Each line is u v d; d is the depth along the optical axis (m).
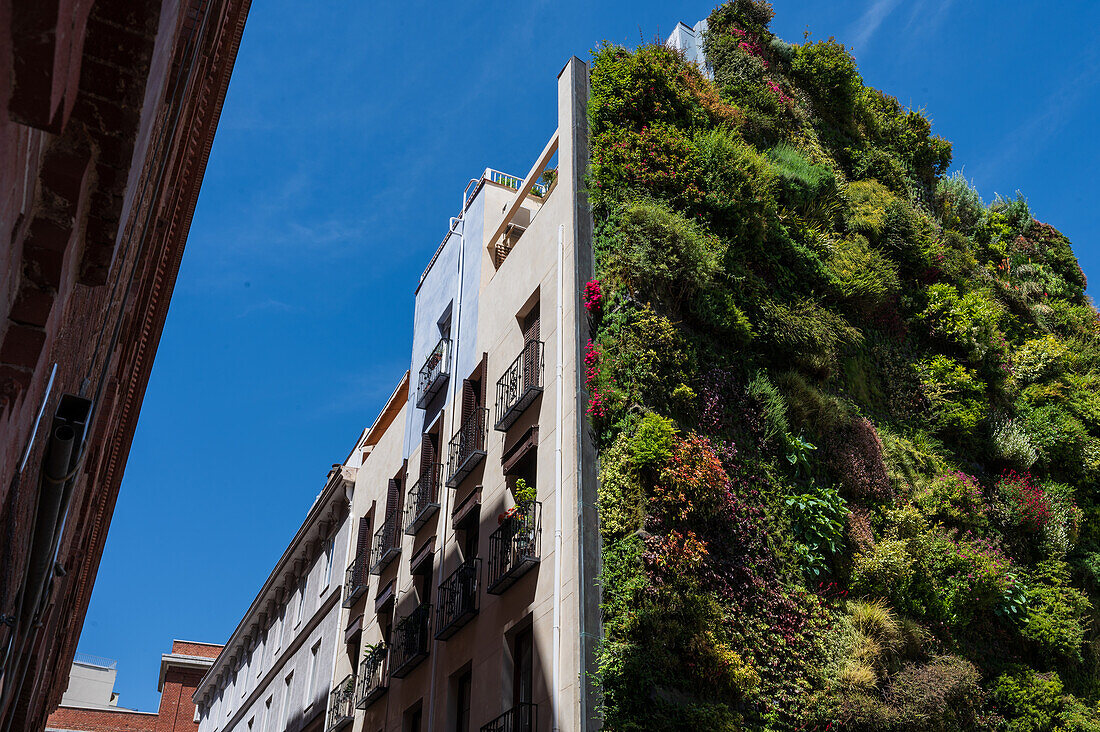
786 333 19.88
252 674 39.91
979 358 23.80
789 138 25.16
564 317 18.95
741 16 27.25
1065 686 19.70
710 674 14.99
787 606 16.62
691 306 18.70
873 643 16.81
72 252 2.89
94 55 2.91
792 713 15.58
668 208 19.53
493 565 18.91
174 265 13.07
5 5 1.82
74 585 13.98
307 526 34.50
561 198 20.66
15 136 2.10
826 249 22.67
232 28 10.22
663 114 21.22
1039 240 31.61
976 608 19.44
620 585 15.38
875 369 22.27
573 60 22.48
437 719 19.52
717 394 18.03
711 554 16.25
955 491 20.70
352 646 27.92
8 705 5.91
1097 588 21.98
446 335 26.52
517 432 19.66
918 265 24.59
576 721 14.52
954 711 17.55
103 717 54.97
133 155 3.15
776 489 18.00
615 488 16.31
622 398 17.03
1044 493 22.19
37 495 4.07
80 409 4.11
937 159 29.50
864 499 19.39
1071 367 26.47
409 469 26.16
